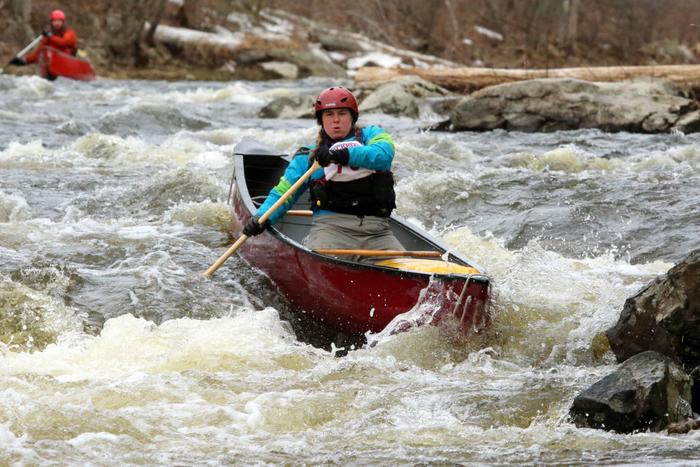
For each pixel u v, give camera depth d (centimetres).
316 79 10631
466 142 4891
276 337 2048
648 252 2812
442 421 1589
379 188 2256
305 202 2802
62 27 8800
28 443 1432
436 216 3228
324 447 1468
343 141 2255
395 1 13200
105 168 3866
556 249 2869
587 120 5294
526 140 4969
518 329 2111
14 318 2080
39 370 1811
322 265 2139
